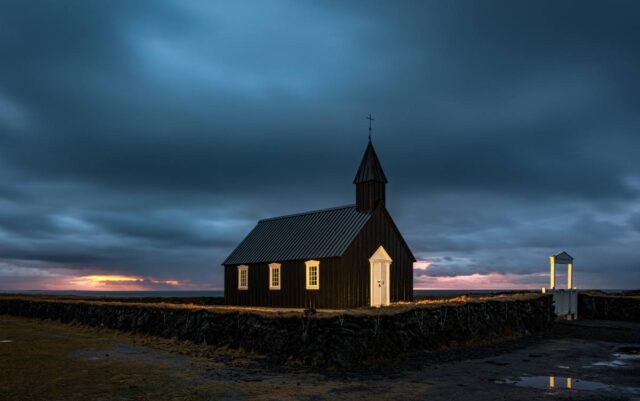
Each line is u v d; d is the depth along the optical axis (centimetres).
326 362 1869
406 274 4144
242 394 1452
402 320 2178
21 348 2356
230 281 4728
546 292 3862
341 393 1470
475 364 1955
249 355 2106
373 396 1434
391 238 4078
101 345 2453
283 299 4119
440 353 2219
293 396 1431
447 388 1536
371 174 4019
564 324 3553
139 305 2944
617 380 1661
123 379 1647
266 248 4497
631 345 2525
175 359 2039
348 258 3731
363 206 4059
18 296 5369
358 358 1894
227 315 2341
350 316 1945
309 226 4369
